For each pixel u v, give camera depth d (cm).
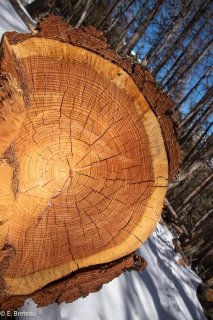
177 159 205
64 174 185
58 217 191
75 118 182
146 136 197
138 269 221
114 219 202
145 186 202
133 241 208
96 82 181
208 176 809
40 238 190
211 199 959
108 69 181
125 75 185
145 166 200
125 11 1088
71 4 1081
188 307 500
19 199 178
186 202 841
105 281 211
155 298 406
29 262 190
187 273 610
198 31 986
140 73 189
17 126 157
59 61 171
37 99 172
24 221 183
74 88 178
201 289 583
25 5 838
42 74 170
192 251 710
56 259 196
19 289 188
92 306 264
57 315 229
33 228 187
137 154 197
